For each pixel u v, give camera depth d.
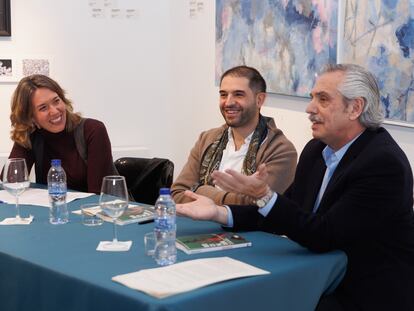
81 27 4.50
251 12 3.89
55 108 3.03
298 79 3.49
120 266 1.74
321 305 1.96
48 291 1.74
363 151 2.00
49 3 4.42
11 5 4.35
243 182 1.94
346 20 3.09
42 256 1.85
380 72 2.87
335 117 2.02
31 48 4.42
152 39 4.64
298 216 1.92
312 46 3.35
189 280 1.60
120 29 4.57
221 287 1.57
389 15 2.79
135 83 4.65
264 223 1.96
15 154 3.20
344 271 1.93
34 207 2.54
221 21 4.23
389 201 1.92
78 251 1.90
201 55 4.48
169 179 3.30
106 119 4.62
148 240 1.88
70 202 2.64
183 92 4.64
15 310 1.87
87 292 1.62
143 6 4.60
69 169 3.11
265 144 2.69
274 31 3.68
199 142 2.93
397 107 2.78
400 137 2.83
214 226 2.21
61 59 4.48
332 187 2.01
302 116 3.55
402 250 2.01
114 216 1.99
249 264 1.77
